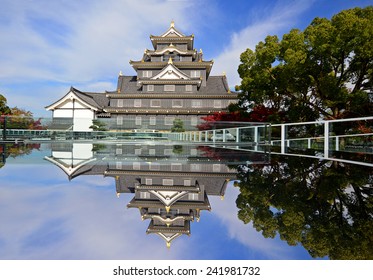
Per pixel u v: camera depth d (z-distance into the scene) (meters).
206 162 3.26
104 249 0.92
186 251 0.94
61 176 2.13
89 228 1.07
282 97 13.09
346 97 9.23
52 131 8.98
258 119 12.73
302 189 1.80
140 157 3.89
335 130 9.80
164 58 26.03
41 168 2.53
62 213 1.23
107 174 2.30
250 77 12.09
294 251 0.92
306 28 10.66
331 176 2.25
